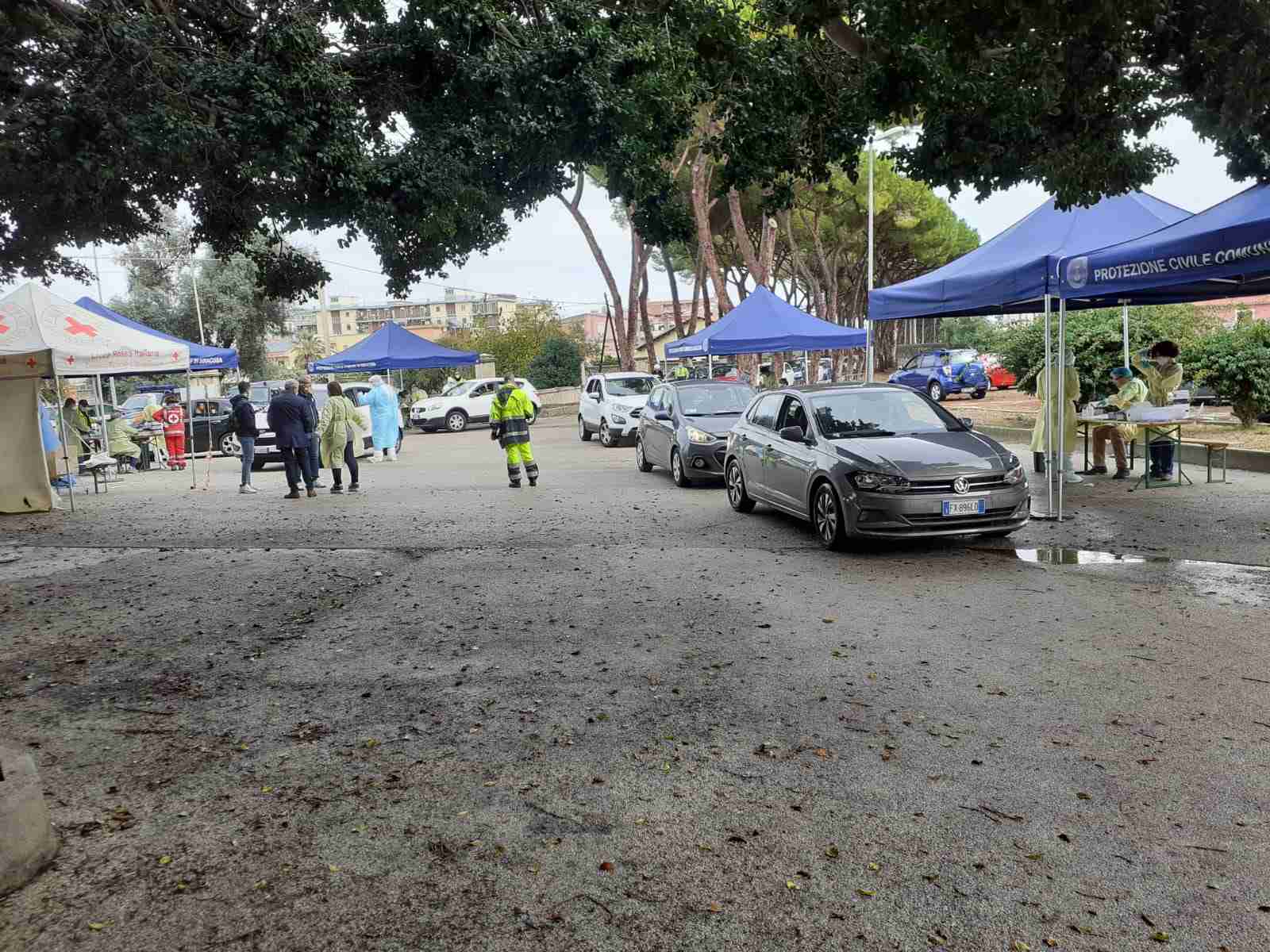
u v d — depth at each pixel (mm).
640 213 11047
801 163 10203
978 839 3516
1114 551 8688
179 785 4195
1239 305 20500
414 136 9352
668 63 9586
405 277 9953
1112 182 8430
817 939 2916
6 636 6953
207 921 3078
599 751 4457
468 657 6090
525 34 9383
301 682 5676
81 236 9172
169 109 7723
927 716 4781
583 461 20172
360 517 12648
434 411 35031
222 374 33906
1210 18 6883
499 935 2963
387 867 3410
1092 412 13547
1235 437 15680
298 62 8367
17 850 3328
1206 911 3021
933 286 12445
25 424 14609
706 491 14336
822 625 6570
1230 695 4941
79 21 7797
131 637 6863
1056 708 4836
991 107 8383
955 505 8594
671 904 3129
